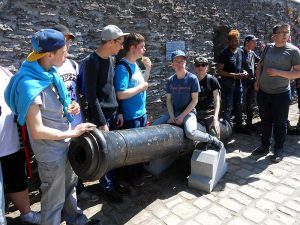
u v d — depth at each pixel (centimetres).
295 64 409
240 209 327
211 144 382
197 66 395
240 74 512
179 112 383
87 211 322
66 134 222
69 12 341
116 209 326
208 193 358
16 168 285
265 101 445
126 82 326
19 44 306
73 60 337
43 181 241
